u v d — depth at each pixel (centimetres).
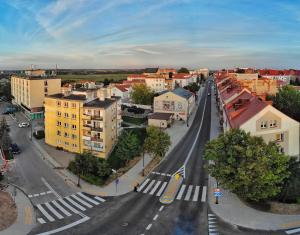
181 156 6869
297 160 5441
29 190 5134
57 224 4009
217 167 4450
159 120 9962
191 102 12419
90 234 3756
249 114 5519
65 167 6294
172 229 3831
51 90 11962
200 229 3819
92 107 6831
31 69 15788
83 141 7106
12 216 4216
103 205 4566
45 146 7919
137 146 6450
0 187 5222
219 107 12038
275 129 5291
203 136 8675
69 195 4938
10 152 7175
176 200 4681
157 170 6016
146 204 4572
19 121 11169
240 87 8638
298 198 4344
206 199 4694
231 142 4453
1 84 19100
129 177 5662
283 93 7744
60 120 7488
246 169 4088
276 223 3912
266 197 4141
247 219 4031
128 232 3788
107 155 7044
